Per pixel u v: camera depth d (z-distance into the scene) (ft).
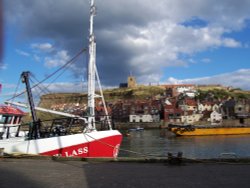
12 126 62.03
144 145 198.59
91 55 68.64
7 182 27.14
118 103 549.13
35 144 56.13
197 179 28.09
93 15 69.26
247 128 273.33
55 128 63.77
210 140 224.94
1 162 37.14
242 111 429.38
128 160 37.60
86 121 65.26
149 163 36.29
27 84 66.23
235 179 27.91
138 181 27.53
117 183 26.86
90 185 26.22
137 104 512.63
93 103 67.87
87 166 34.65
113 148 63.62
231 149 172.35
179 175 29.76
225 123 391.24
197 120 446.19
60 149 57.47
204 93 594.24
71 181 27.61
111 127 68.08
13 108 65.31
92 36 69.10
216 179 28.02
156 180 27.84
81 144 59.72
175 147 184.75
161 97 581.53
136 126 445.78
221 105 453.99
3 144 56.03
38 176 29.53
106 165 35.24
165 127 436.76
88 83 68.39
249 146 184.24
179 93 594.24
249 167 33.14
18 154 41.96
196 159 36.35
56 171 31.86
